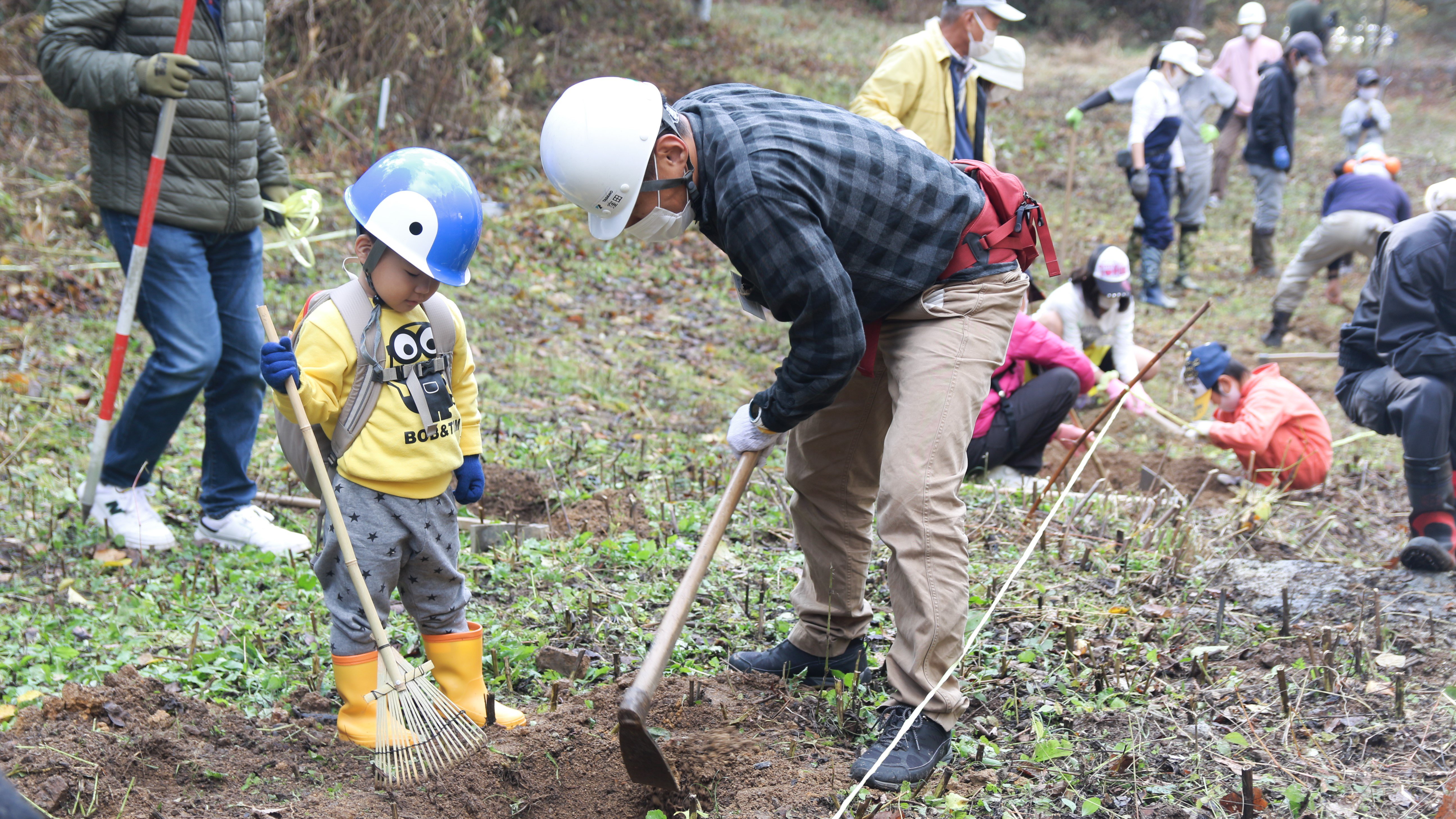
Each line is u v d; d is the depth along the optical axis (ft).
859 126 9.46
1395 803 9.45
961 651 9.84
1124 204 45.70
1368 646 12.59
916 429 9.69
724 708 10.84
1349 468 21.81
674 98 48.57
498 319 27.30
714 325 29.50
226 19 14.23
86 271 25.53
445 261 9.37
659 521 16.24
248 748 9.90
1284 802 9.52
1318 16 45.14
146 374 14.46
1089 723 10.85
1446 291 15.42
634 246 34.47
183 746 9.61
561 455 18.93
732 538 15.83
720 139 8.99
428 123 38.34
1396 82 81.00
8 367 20.47
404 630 12.42
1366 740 10.48
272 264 27.84
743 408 10.05
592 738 10.18
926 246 9.61
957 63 19.21
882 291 9.64
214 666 11.30
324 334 9.43
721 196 8.85
